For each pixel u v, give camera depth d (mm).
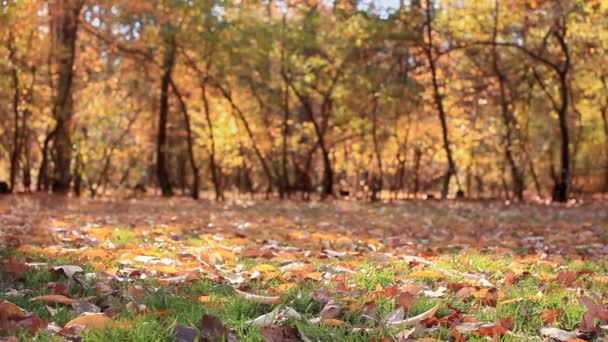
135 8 20484
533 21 22000
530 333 3266
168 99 27188
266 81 26641
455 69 27188
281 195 26219
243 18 22219
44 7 19453
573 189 29750
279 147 29828
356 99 24500
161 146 25172
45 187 23328
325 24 23641
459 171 39312
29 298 3754
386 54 24344
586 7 19125
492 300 3914
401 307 3457
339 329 3186
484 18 22406
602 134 30359
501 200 24625
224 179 40562
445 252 6695
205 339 2879
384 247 6961
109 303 3660
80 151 24938
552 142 30297
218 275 4641
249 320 3275
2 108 23438
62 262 4945
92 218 10016
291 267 5125
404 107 25141
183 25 21312
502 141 28875
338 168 33219
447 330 3148
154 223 9508
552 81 25828
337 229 9344
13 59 19312
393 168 32000
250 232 8281
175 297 3803
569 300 4031
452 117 29000
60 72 20766
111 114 25766
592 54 23328
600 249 7375
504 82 26406
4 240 6262
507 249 6938
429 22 22453
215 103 27094
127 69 25656
